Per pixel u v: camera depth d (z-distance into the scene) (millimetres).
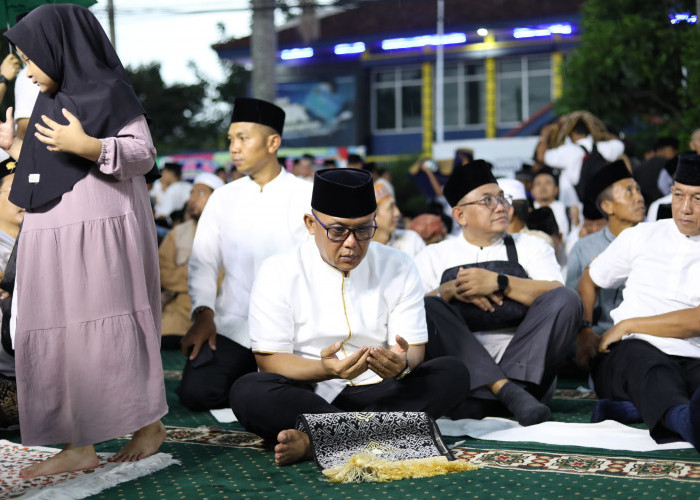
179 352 7113
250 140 4645
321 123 23969
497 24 22031
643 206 4879
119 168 3104
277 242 4641
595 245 5039
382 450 3236
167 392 5078
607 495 2775
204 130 32875
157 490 2973
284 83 24094
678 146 8219
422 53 23188
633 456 3258
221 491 2934
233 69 33000
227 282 4684
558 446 3434
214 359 4516
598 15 12266
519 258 4363
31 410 3111
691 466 3072
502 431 3701
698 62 8578
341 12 23719
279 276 3553
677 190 3855
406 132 23719
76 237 3109
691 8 11305
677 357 3818
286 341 3547
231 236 4684
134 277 3207
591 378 4441
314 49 23641
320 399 3402
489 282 4125
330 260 3443
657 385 3490
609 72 11500
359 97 23719
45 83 3193
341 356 3592
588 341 4199
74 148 3033
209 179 7555
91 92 3166
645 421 3502
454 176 4336
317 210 3373
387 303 3621
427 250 4504
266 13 15117
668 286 3938
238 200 4715
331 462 3182
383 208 5453
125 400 3107
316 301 3555
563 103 12109
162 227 9812
